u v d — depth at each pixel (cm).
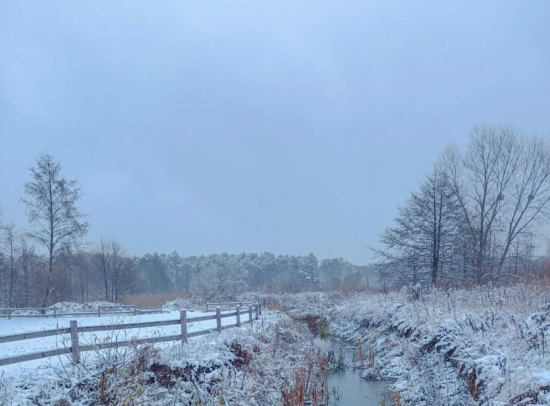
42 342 1217
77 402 743
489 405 868
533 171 2744
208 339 1222
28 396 723
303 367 1407
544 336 975
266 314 2462
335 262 10919
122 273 4684
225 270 8694
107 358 825
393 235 3053
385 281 3262
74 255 3175
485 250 2869
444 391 1096
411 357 1443
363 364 1656
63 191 3070
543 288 1538
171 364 948
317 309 3609
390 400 1218
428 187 2938
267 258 10031
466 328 1299
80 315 2370
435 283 2603
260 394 1059
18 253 3572
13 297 3425
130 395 749
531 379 824
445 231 2898
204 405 886
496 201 2838
